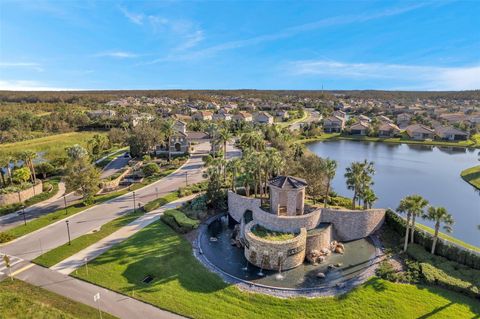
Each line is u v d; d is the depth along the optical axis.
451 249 38.53
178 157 95.50
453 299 31.72
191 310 29.91
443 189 74.94
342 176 86.12
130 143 93.50
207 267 38.06
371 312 30.03
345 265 39.38
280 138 102.19
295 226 43.00
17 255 39.62
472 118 172.88
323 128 163.25
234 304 31.19
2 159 63.97
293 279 36.09
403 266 38.16
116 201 59.38
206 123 140.38
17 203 57.03
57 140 126.44
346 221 46.03
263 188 58.12
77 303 30.47
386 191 73.19
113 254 39.75
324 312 30.22
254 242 39.03
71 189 57.06
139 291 32.53
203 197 56.72
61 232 46.16
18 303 28.98
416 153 117.25
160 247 41.94
